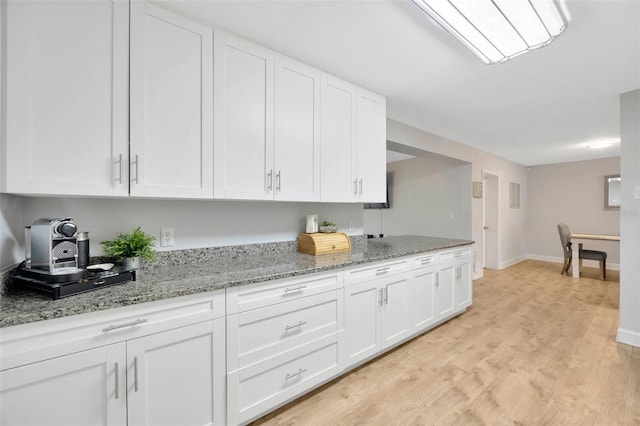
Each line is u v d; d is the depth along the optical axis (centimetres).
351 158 236
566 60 198
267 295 160
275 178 189
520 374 208
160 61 147
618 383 196
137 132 141
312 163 210
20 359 99
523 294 405
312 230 248
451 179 508
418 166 563
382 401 179
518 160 603
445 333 278
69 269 130
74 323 108
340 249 242
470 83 237
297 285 174
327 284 189
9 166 114
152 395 125
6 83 114
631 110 248
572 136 402
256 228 226
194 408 136
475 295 400
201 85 160
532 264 616
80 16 128
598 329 287
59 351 105
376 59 200
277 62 190
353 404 177
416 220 567
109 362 115
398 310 241
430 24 163
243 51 175
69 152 126
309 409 172
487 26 154
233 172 171
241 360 150
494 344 256
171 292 128
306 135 206
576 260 496
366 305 215
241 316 150
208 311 140
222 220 208
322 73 215
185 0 144
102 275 132
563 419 163
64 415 107
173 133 151
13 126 115
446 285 296
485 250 586
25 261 132
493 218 571
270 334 162
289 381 169
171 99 151
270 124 187
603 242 575
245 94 176
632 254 251
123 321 118
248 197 178
